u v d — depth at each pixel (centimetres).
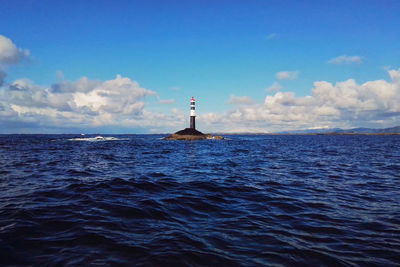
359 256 445
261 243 489
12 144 4769
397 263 425
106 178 1149
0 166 1583
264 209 724
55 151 3044
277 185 1067
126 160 2034
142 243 472
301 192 945
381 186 1072
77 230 528
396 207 755
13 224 553
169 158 2259
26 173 1300
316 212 699
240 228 569
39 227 542
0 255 413
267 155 2656
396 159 2262
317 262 420
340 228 578
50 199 783
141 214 651
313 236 529
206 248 459
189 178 1201
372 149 3816
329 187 1041
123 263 396
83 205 719
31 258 407
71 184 1005
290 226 587
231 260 418
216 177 1243
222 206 749
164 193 891
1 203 730
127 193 875
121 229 543
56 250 436
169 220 616
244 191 945
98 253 428
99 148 3756
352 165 1809
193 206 742
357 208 741
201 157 2395
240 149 3747
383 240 514
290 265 407
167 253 432
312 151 3334
